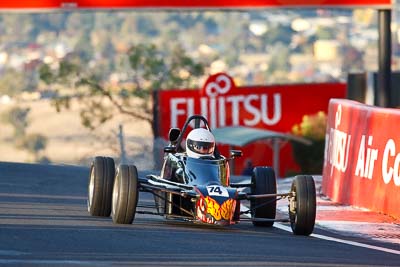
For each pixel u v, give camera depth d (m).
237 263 35.97
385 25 101.06
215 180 46.94
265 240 43.47
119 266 34.22
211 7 98.56
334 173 64.06
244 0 99.12
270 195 46.00
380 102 102.00
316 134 148.38
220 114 152.75
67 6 97.50
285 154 145.25
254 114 153.62
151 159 113.38
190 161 48.00
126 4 98.25
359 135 59.94
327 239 45.66
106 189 49.06
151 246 39.44
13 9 97.00
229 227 48.19
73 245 38.84
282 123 153.00
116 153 125.69
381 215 55.97
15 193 59.69
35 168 76.38
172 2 98.56
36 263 34.19
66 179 70.19
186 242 41.09
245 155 143.12
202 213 44.12
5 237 40.06
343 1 99.56
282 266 35.69
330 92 154.12
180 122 151.38
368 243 45.62
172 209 47.94
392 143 55.38
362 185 59.19
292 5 99.38
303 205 45.50
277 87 153.88
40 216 48.44
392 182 55.31
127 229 44.41
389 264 37.97
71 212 51.16
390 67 101.88
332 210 58.31
